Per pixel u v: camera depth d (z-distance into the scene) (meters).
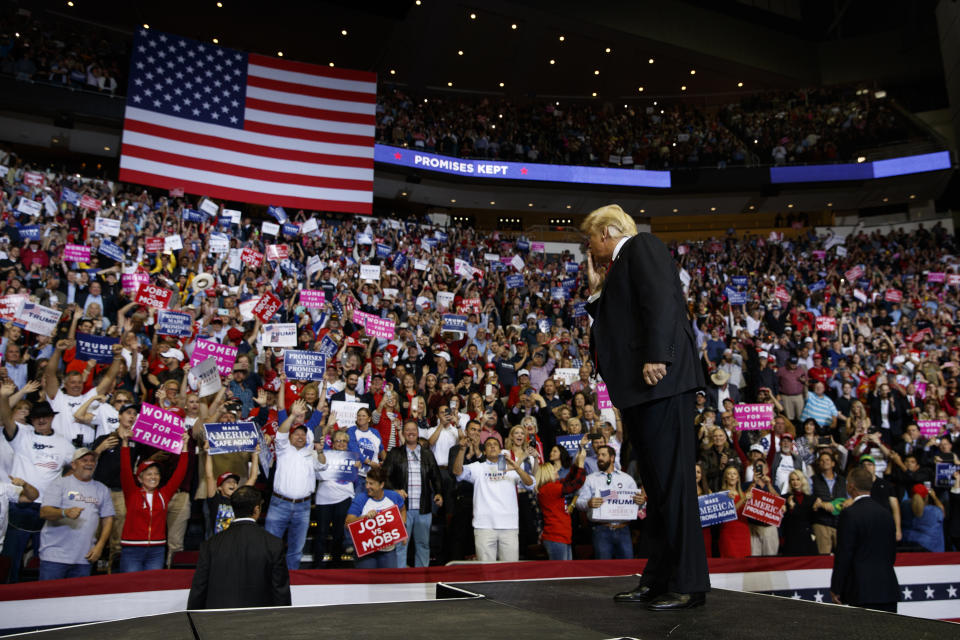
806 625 1.58
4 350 8.72
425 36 26.80
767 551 7.71
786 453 9.00
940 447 9.90
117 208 16.36
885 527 4.77
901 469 9.44
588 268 2.45
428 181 26.34
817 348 14.52
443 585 2.33
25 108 19.89
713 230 31.77
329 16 25.28
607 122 29.75
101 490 6.09
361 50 27.53
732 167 27.77
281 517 6.90
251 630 1.24
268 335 9.16
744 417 9.11
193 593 3.98
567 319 17.16
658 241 2.20
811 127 28.64
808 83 30.66
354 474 7.54
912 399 12.25
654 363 2.02
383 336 10.98
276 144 19.70
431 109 27.83
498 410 10.15
